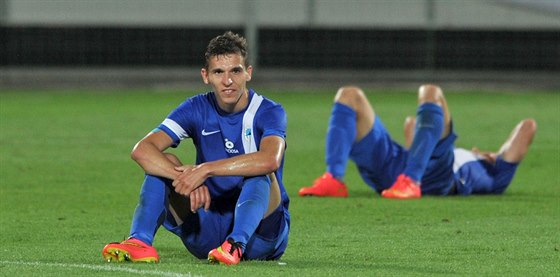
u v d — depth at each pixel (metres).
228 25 62.72
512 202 23.94
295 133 39.53
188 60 62.25
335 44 62.75
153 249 15.06
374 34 62.81
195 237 15.50
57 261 15.87
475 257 16.59
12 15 64.06
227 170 14.87
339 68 62.91
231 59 15.09
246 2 64.31
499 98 55.12
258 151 15.12
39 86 61.12
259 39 62.41
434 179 24.55
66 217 21.56
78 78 61.47
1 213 22.05
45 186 26.36
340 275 14.56
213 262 14.89
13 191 25.44
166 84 61.62
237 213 14.89
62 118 44.06
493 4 65.50
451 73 62.59
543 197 24.97
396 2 65.62
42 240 18.61
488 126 42.25
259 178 15.04
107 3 65.12
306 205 23.05
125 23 64.88
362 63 62.84
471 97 55.66
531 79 62.41
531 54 63.09
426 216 21.64
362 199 24.09
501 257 16.61
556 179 28.69
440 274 14.89
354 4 65.62
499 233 19.39
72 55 61.62
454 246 17.77
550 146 35.91
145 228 15.03
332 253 16.97
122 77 61.50
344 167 24.45
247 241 14.93
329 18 65.75
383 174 24.48
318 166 30.98
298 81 61.81
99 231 19.78
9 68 61.25
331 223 20.64
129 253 14.87
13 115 45.19
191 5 65.62
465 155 25.22
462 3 65.38
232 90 15.12
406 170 24.23
